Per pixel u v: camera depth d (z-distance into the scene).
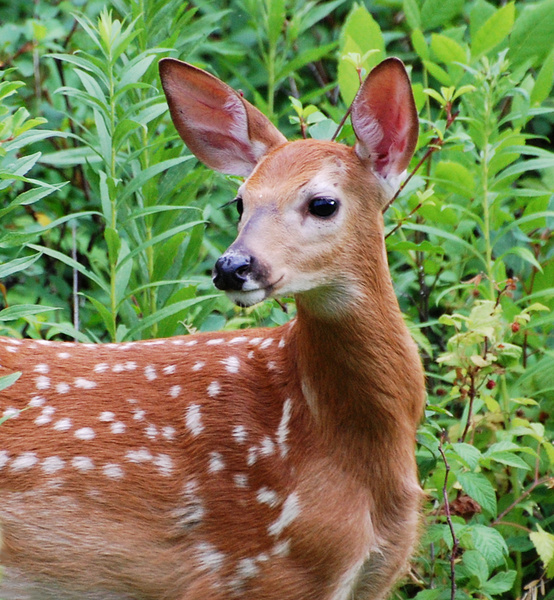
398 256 13.40
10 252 12.29
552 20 12.86
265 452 8.26
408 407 8.34
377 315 8.15
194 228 11.11
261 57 15.42
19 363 8.75
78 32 14.80
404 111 8.16
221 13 12.96
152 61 10.84
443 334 12.30
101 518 8.30
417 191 11.06
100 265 13.07
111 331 10.03
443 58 12.23
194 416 8.43
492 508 8.91
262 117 8.76
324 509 8.11
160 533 8.33
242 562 8.24
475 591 9.38
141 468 8.34
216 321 11.05
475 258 12.51
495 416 10.31
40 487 8.28
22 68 13.95
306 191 7.89
